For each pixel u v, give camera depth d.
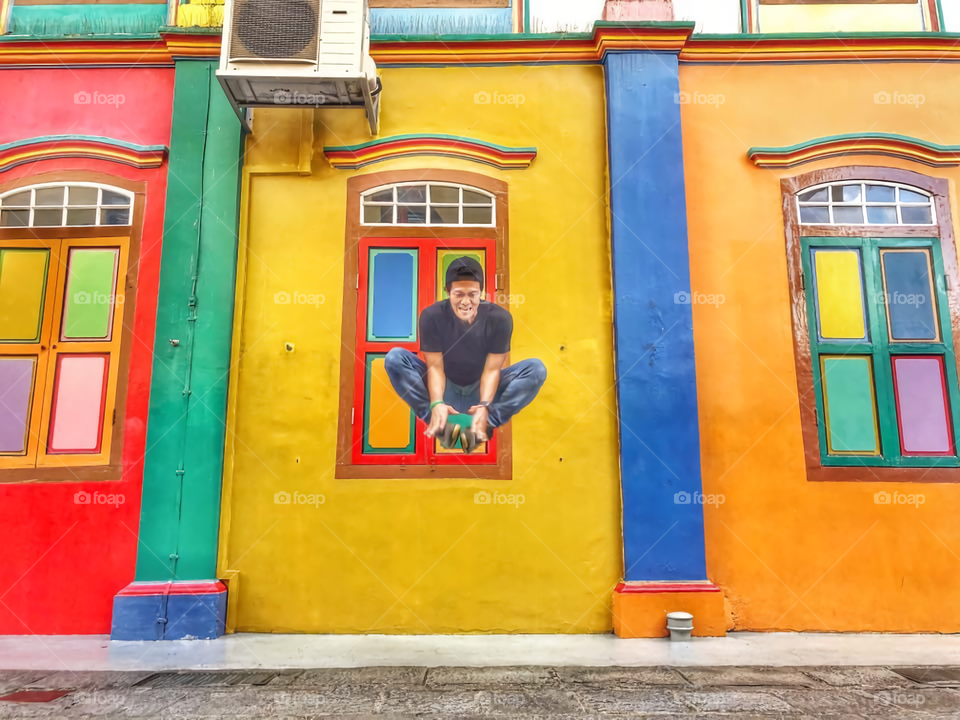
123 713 3.38
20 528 5.00
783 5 6.05
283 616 4.91
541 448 5.16
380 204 5.47
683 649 4.51
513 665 4.16
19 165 5.46
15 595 4.91
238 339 5.21
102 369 5.24
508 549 5.02
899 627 5.00
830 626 5.00
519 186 5.52
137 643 4.63
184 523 4.91
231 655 4.35
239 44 4.84
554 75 5.70
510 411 5.20
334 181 5.48
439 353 5.27
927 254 5.51
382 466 5.10
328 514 5.03
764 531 5.11
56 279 5.36
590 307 5.37
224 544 4.96
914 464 5.21
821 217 5.57
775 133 5.66
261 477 5.07
